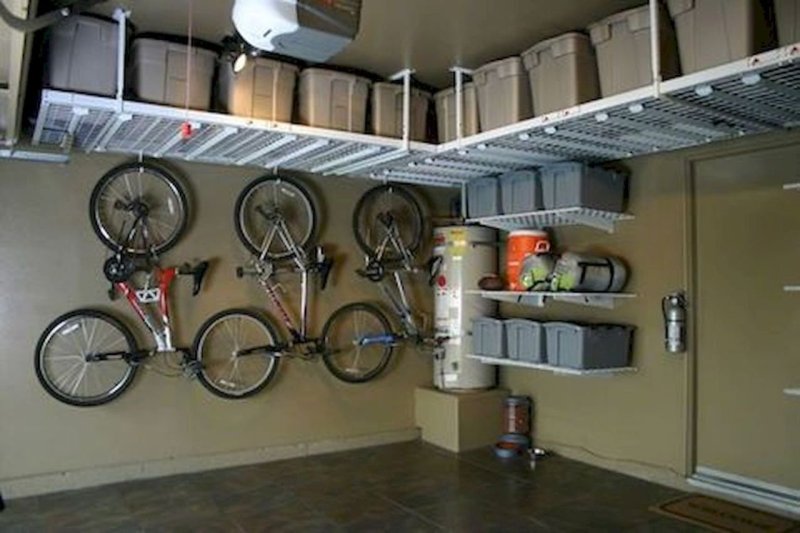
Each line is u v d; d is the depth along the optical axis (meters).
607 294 4.21
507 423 5.02
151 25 3.32
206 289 4.50
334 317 4.95
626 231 4.33
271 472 4.42
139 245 4.24
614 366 4.21
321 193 4.95
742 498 3.67
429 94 4.23
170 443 4.35
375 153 4.05
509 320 4.70
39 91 3.25
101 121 3.30
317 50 2.24
